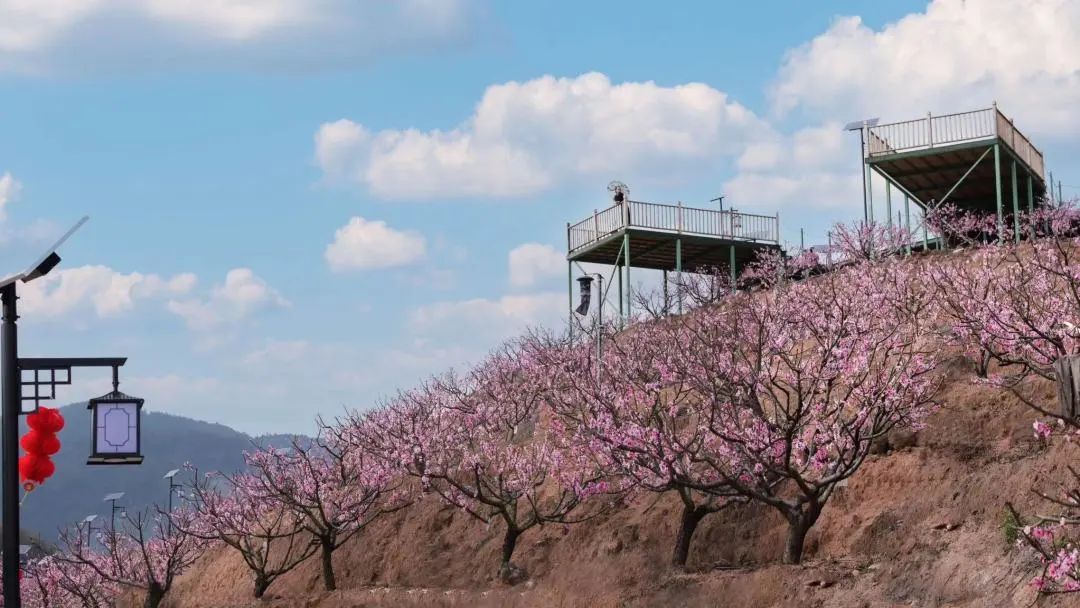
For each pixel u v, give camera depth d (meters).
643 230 39.50
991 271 24.94
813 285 27.86
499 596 25.28
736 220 41.19
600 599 22.47
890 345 22.72
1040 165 37.75
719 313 28.53
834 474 21.14
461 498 29.86
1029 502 18.95
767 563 22.41
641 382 26.08
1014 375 23.08
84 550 41.09
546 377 33.38
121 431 13.62
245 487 33.69
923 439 22.73
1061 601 15.92
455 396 37.38
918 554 19.39
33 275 13.42
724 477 21.59
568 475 27.19
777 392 25.11
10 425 13.47
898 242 34.78
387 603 27.08
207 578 37.56
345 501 31.84
